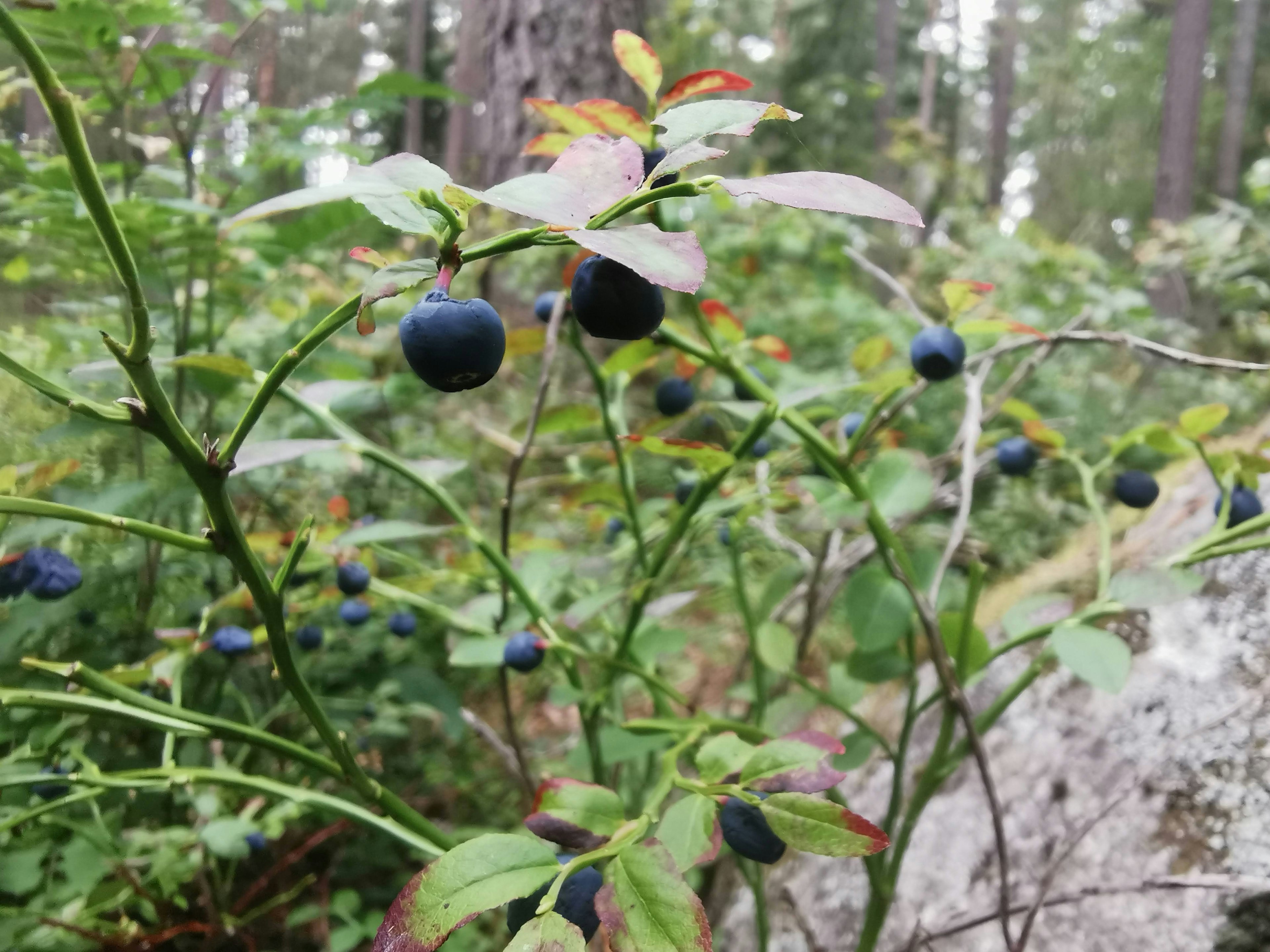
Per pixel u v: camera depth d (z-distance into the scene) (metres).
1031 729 0.23
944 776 0.16
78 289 0.27
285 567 0.12
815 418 0.24
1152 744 0.21
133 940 0.19
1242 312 0.59
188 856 0.21
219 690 0.23
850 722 0.28
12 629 0.20
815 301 0.61
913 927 0.20
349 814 0.14
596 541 0.29
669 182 0.13
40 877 0.18
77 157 0.09
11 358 0.10
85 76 0.23
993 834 0.21
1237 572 0.23
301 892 0.24
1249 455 0.15
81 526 0.22
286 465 0.26
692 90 0.13
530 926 0.09
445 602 0.30
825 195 0.09
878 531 0.15
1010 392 0.18
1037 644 0.25
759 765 0.11
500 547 0.23
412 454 0.34
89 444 0.25
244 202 0.26
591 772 0.20
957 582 0.20
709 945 0.09
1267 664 0.21
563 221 0.09
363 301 0.09
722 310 0.18
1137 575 0.15
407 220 0.09
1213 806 0.19
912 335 0.58
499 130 0.58
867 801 0.24
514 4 0.56
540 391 0.17
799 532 0.16
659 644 0.19
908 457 0.16
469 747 0.30
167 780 0.15
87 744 0.20
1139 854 0.19
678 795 0.23
